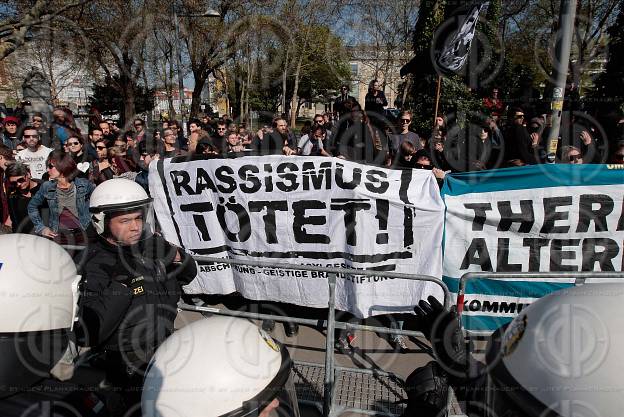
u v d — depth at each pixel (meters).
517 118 5.00
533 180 3.35
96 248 2.09
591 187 3.27
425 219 3.46
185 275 2.41
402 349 3.50
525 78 10.69
